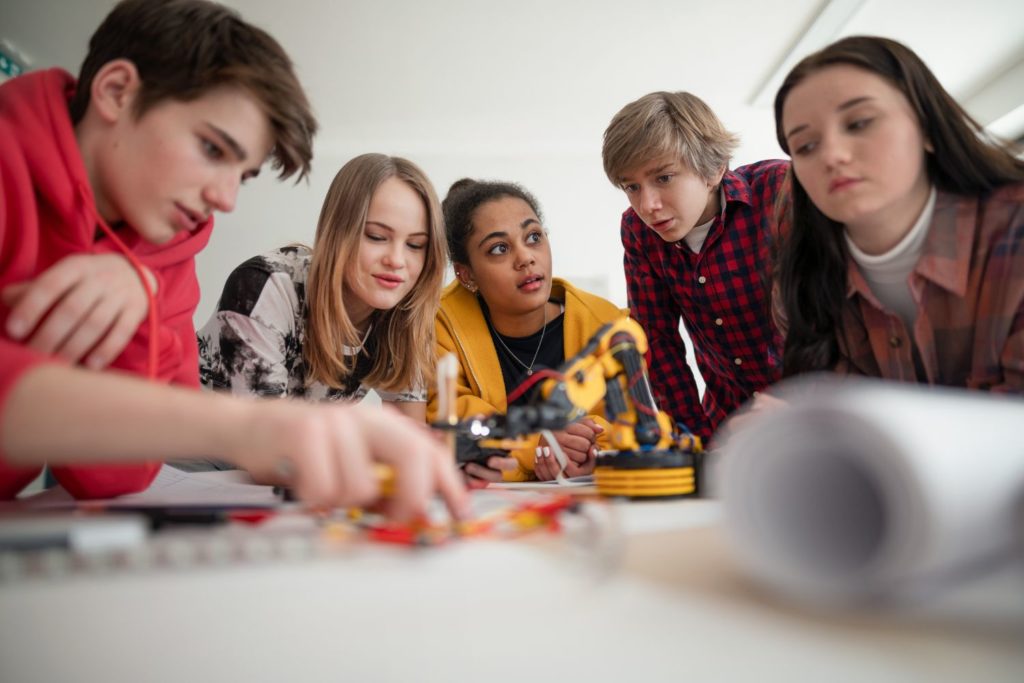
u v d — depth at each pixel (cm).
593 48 351
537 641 23
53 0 305
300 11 318
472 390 169
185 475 109
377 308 137
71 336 62
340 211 128
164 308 90
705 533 45
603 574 33
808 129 84
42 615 27
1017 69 359
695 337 179
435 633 24
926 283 87
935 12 322
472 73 371
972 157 83
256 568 34
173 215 81
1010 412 33
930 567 24
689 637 24
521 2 314
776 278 113
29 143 74
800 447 28
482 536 43
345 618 26
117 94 78
